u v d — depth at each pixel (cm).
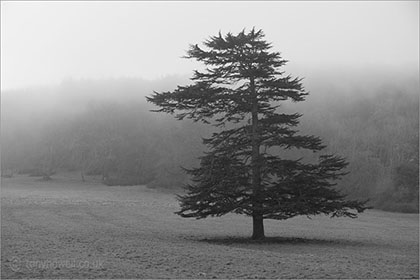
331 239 2683
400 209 5550
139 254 1664
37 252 1656
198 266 1423
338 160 2258
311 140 2319
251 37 2369
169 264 1454
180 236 2698
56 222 3650
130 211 5038
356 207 2222
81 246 1877
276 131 2308
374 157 7162
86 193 7000
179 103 2344
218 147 2367
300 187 2219
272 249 2020
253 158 2273
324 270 1359
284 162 2256
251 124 2409
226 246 2056
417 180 6128
